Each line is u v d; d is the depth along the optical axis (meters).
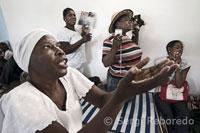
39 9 2.21
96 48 2.19
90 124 0.36
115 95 0.35
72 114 0.55
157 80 0.33
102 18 1.98
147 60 0.39
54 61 0.47
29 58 0.48
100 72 2.37
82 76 0.65
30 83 0.52
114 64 1.63
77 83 0.63
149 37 1.91
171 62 0.38
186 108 1.59
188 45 1.84
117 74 1.66
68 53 1.90
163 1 1.70
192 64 1.91
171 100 1.69
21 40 0.48
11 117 0.43
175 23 1.77
